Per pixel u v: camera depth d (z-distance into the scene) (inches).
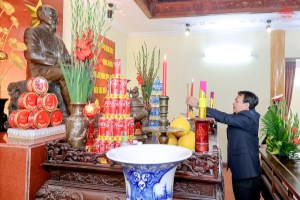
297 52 161.6
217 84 174.1
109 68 155.8
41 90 46.7
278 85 160.9
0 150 39.8
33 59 58.2
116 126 40.3
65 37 106.8
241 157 81.1
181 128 44.4
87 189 37.5
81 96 43.0
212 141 57.7
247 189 80.4
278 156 83.5
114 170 36.3
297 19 151.2
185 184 34.5
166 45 182.2
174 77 180.2
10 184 39.3
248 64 170.1
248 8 139.9
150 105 61.9
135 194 28.5
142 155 32.8
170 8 150.7
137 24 167.2
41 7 67.5
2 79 80.5
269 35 166.6
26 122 43.6
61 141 42.3
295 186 54.7
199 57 177.0
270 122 86.4
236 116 80.9
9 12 70.3
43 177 41.9
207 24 166.1
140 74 68.2
